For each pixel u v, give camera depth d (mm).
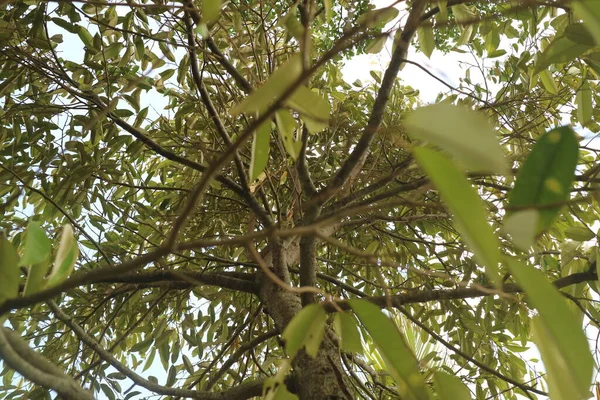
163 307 2359
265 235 406
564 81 1758
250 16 1971
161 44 1811
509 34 1838
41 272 522
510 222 411
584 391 395
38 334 2127
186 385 2068
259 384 1333
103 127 1884
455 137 354
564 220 1812
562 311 388
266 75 1808
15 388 1979
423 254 2416
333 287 2586
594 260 1249
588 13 380
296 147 570
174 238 410
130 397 1894
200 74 1661
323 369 1161
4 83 1701
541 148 424
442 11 1161
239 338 2533
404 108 2330
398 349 495
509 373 2209
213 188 2193
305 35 442
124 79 1806
